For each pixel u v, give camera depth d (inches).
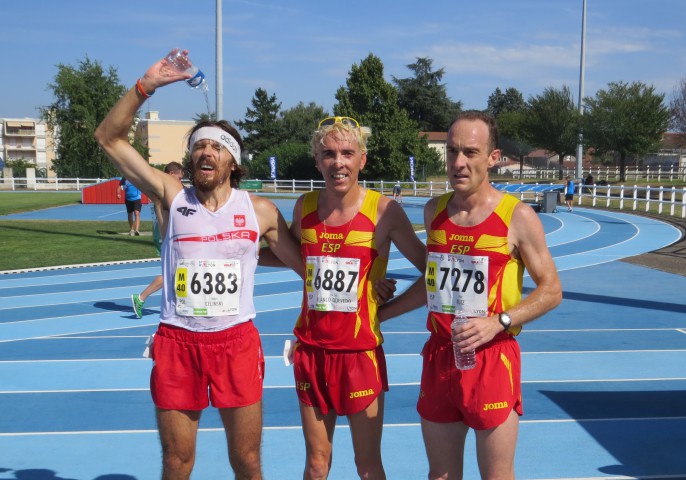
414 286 134.2
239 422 120.7
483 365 114.3
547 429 187.8
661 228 788.0
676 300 382.3
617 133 1748.3
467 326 108.6
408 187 1707.7
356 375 126.3
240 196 122.6
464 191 113.3
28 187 2000.5
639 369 247.0
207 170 116.5
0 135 3545.8
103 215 1051.9
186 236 118.0
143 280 466.3
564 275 480.4
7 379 235.3
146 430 187.2
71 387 226.1
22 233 744.3
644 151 1771.7
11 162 2810.0
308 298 128.6
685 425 190.9
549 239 702.5
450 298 116.8
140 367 250.5
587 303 374.0
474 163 112.0
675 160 2527.1
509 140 2669.8
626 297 392.8
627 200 1112.8
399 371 245.4
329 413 131.5
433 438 120.0
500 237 113.7
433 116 2984.7
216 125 120.6
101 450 173.5
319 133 125.1
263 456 168.4
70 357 265.1
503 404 113.6
